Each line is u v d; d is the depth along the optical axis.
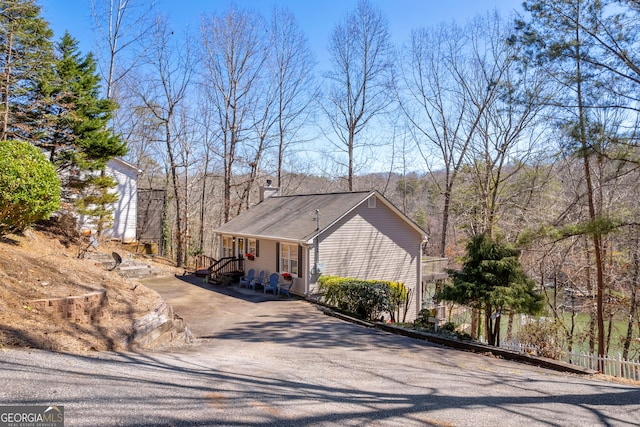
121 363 5.52
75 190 19.30
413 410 4.80
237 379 5.57
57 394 3.87
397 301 15.02
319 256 17.31
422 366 7.70
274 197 25.77
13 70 15.41
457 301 12.41
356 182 40.75
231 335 10.64
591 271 19.75
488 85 21.48
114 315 7.54
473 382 6.62
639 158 11.16
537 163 21.06
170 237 36.19
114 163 24.69
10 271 7.35
